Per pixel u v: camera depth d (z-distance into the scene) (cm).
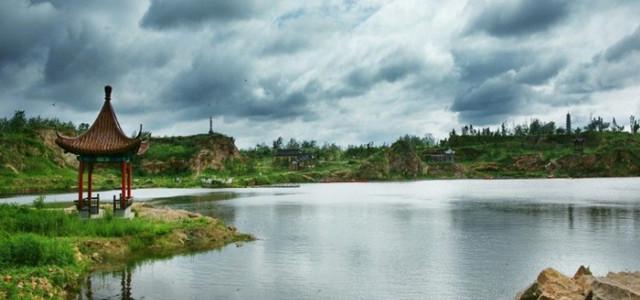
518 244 3988
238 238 4134
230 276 2741
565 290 1989
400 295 2423
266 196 10962
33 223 3350
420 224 5438
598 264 3216
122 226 3547
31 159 17588
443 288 2553
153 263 3022
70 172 17988
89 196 4088
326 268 3008
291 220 5850
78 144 3962
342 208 7612
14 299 1955
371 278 2755
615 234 4566
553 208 7506
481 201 9162
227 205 8181
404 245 3912
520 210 7206
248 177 19450
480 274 2884
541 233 4659
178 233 3766
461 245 3941
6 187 13212
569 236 4450
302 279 2712
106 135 4097
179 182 17562
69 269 2536
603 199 9469
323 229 4978
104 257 3120
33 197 10444
